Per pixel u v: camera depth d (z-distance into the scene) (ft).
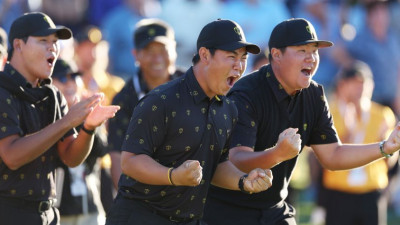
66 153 70.03
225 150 68.23
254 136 71.56
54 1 141.49
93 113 67.56
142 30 88.43
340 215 109.29
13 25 68.03
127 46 141.08
